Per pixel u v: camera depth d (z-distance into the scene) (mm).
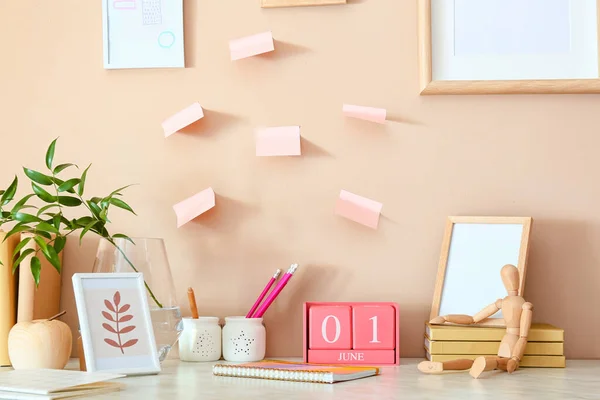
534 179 1460
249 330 1363
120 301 1216
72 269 1489
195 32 1500
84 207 1497
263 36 1479
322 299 1461
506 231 1413
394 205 1466
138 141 1497
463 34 1462
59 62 1513
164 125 1488
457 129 1469
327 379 1104
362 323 1320
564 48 1458
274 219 1477
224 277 1476
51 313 1437
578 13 1459
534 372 1233
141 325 1218
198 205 1465
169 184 1491
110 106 1504
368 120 1473
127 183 1495
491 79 1452
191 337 1365
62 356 1240
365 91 1479
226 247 1479
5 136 1512
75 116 1508
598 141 1461
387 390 1045
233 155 1487
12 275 1348
